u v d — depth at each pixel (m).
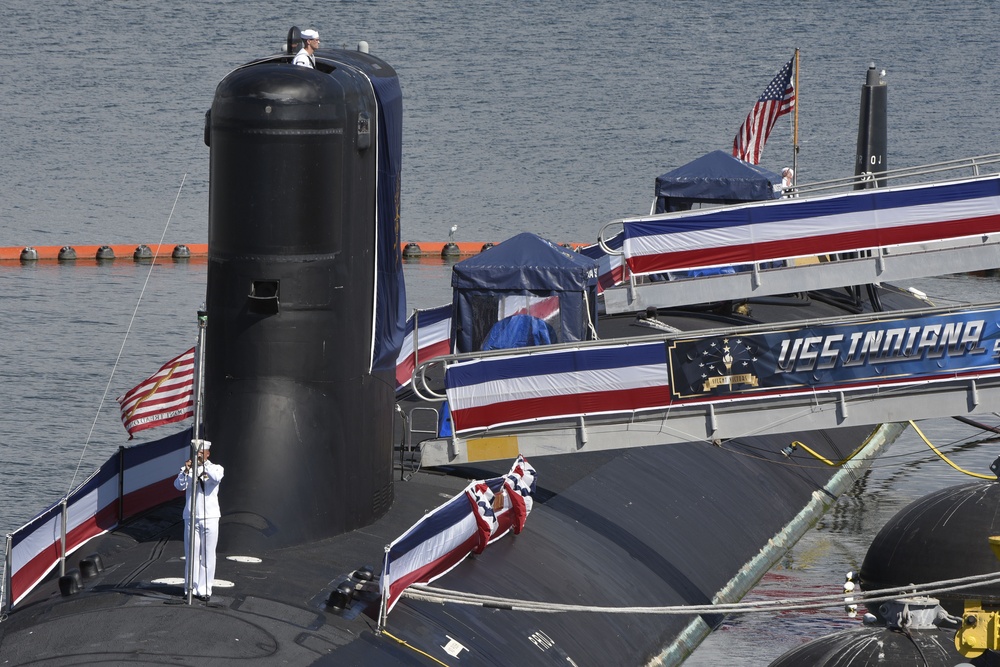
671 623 86.06
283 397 69.19
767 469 117.75
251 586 64.06
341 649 60.56
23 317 182.38
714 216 115.69
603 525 89.50
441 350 110.75
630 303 126.44
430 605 68.44
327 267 69.50
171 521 76.19
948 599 87.94
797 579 102.88
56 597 65.12
